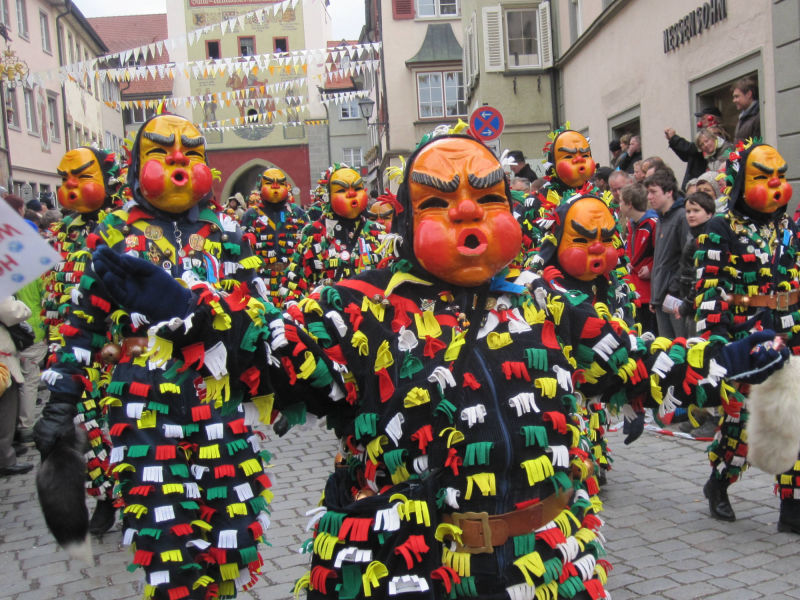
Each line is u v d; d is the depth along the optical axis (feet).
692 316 21.61
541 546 7.07
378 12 99.25
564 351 7.57
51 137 96.43
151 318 6.54
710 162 27.94
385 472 7.31
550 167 21.15
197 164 12.37
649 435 22.15
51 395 10.71
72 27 107.76
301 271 25.36
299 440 24.08
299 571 13.85
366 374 7.19
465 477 6.94
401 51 99.04
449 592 6.78
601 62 50.42
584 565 7.28
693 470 18.81
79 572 14.44
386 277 7.57
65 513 7.50
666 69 39.42
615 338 7.65
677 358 7.79
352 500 7.58
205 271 12.58
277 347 6.77
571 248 13.70
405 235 7.39
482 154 7.23
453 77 98.73
